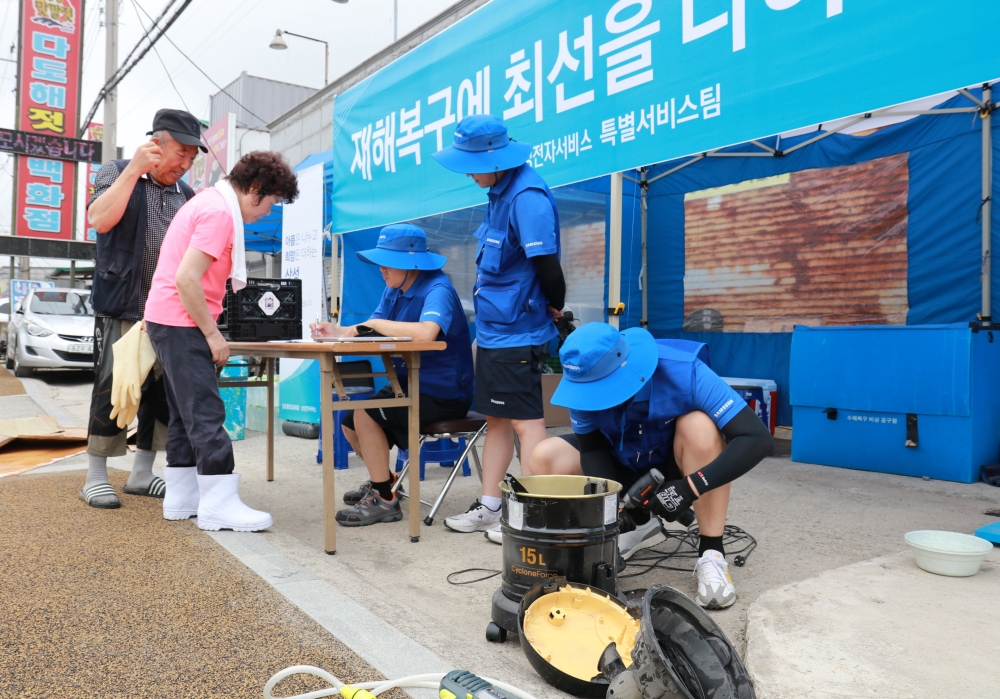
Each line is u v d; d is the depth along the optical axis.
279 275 9.23
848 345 4.28
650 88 3.24
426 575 2.37
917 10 2.35
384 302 3.42
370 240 6.07
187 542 2.43
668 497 1.83
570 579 1.73
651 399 2.01
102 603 1.84
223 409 2.67
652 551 2.62
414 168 4.76
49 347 9.48
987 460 3.89
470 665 1.57
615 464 2.28
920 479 3.92
